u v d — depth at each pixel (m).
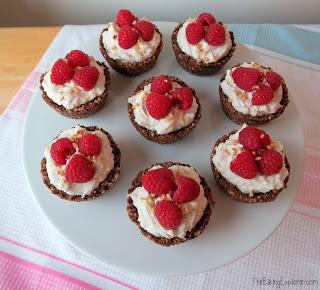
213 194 0.33
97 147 0.31
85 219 0.31
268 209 0.32
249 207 0.32
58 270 0.33
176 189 0.29
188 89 0.34
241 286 0.33
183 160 0.35
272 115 0.35
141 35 0.37
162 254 0.30
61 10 0.52
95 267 0.33
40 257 0.33
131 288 0.33
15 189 0.37
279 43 0.45
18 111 0.40
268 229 0.31
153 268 0.29
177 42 0.39
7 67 0.44
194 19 0.39
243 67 0.35
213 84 0.39
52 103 0.35
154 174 0.29
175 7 0.51
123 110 0.37
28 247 0.34
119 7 0.51
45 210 0.31
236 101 0.35
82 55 0.35
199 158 0.35
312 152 0.39
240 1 0.50
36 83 0.42
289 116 0.36
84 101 0.35
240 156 0.30
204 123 0.37
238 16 0.52
